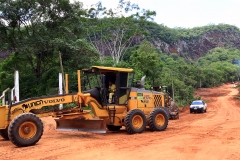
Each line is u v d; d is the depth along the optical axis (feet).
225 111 116.98
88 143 32.94
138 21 193.36
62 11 101.65
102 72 42.06
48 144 32.45
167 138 36.76
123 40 212.64
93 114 41.11
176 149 29.19
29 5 96.27
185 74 249.55
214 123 61.31
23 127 31.55
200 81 318.86
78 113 38.52
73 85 95.91
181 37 603.26
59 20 102.42
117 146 31.09
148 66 134.00
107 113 41.83
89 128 38.68
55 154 27.12
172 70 228.43
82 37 113.09
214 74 366.63
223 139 35.60
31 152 28.17
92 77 42.45
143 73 127.75
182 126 53.78
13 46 98.27
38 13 97.76
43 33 96.78
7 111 33.53
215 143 32.68
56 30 101.24
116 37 197.16
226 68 438.81
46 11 99.30
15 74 65.92
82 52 102.47
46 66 108.17
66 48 96.37
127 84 43.73
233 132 42.78
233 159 25.35
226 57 558.15
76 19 105.09
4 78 103.96
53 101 36.81
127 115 41.42
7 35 98.58
